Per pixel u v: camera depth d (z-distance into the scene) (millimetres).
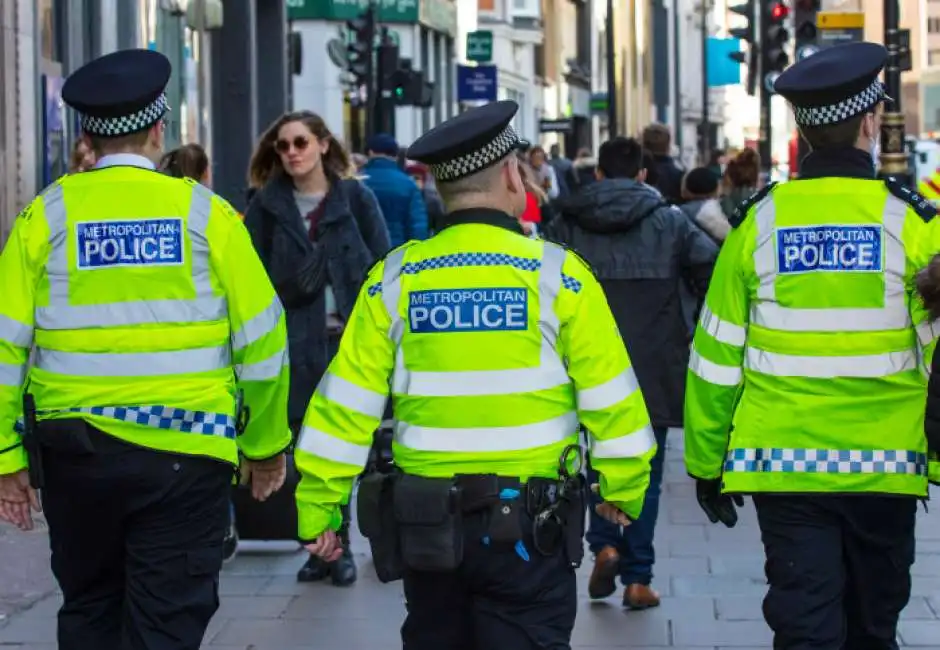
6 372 7801
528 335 6965
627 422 7043
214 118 39094
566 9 86688
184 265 7801
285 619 11500
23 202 23469
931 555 13422
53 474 7770
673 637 10961
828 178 7906
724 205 21969
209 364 7859
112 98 7812
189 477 7750
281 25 42438
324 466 7125
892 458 7773
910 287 7773
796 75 7961
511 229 7086
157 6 31453
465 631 7102
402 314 7051
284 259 12258
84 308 7758
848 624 8109
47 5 25078
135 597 7793
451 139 7012
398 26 56781
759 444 7875
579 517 7039
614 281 11719
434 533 6848
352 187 12531
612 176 11930
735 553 13609
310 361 12336
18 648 10664
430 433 6984
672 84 117062
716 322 8039
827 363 7812
